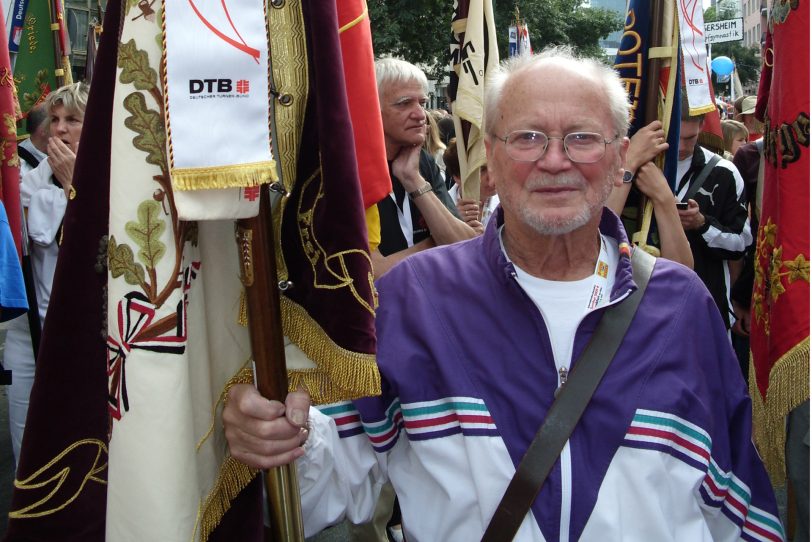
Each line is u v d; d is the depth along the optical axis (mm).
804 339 2154
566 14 26703
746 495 1694
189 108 1235
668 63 2559
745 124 6547
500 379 1592
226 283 1536
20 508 1385
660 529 1536
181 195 1256
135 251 1319
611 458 1551
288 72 1370
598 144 1575
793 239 2176
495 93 1663
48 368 1377
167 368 1319
